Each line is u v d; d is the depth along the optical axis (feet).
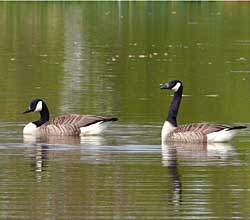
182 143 84.48
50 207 60.59
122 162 75.36
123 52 161.48
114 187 66.23
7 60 149.48
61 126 88.69
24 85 122.42
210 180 68.74
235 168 72.90
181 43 176.14
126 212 59.52
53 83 124.57
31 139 86.74
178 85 87.04
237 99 112.06
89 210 59.82
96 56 155.22
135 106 105.70
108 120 89.45
